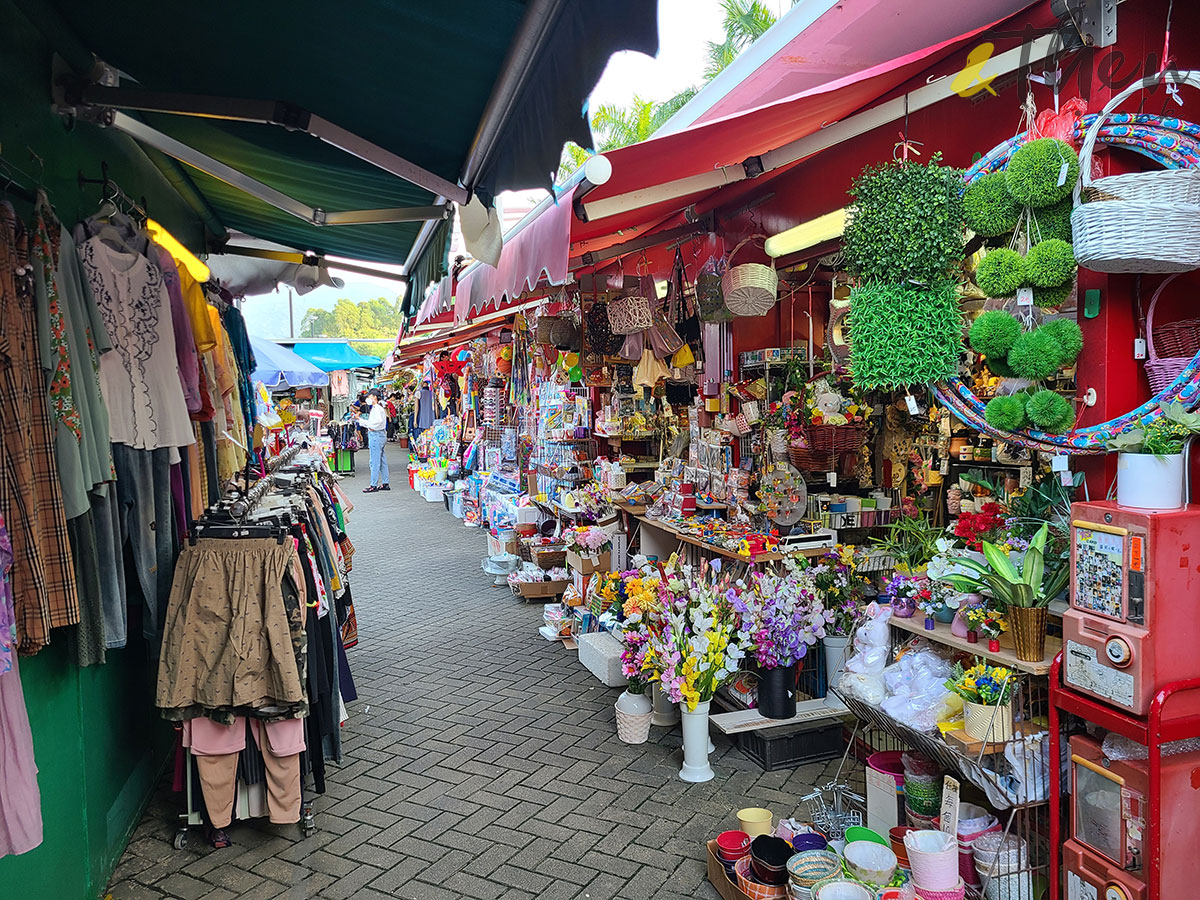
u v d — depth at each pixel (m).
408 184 3.48
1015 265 2.48
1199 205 2.23
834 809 3.40
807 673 4.45
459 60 2.12
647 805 3.64
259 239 6.60
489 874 3.13
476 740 4.43
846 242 2.84
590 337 6.16
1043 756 2.57
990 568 2.69
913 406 2.85
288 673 3.19
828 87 2.96
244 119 2.54
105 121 2.93
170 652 3.23
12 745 2.09
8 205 2.12
